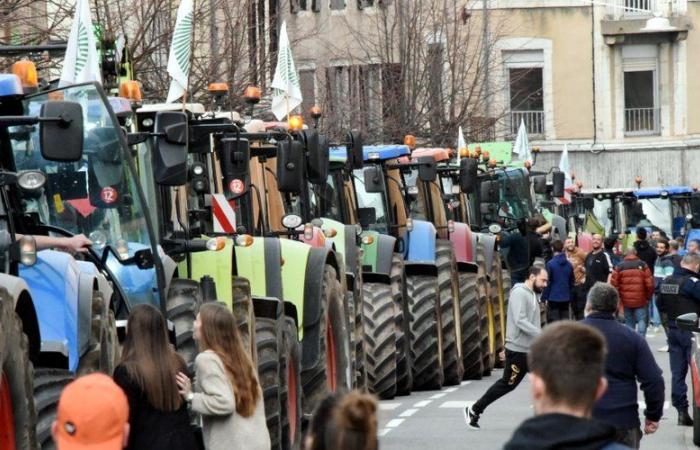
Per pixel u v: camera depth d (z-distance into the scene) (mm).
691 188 104500
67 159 21969
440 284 50531
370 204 49438
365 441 13539
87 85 25531
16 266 22094
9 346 18906
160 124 26672
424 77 88562
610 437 13328
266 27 70000
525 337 38469
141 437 20062
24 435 19125
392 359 45750
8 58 42719
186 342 26719
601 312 25281
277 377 30562
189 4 34531
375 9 97938
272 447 30281
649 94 124750
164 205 29266
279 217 38656
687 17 123250
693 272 40906
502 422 41188
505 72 121938
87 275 22672
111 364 23297
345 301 37750
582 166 124625
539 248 69812
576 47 123062
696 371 36406
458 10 97875
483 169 67375
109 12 51688
